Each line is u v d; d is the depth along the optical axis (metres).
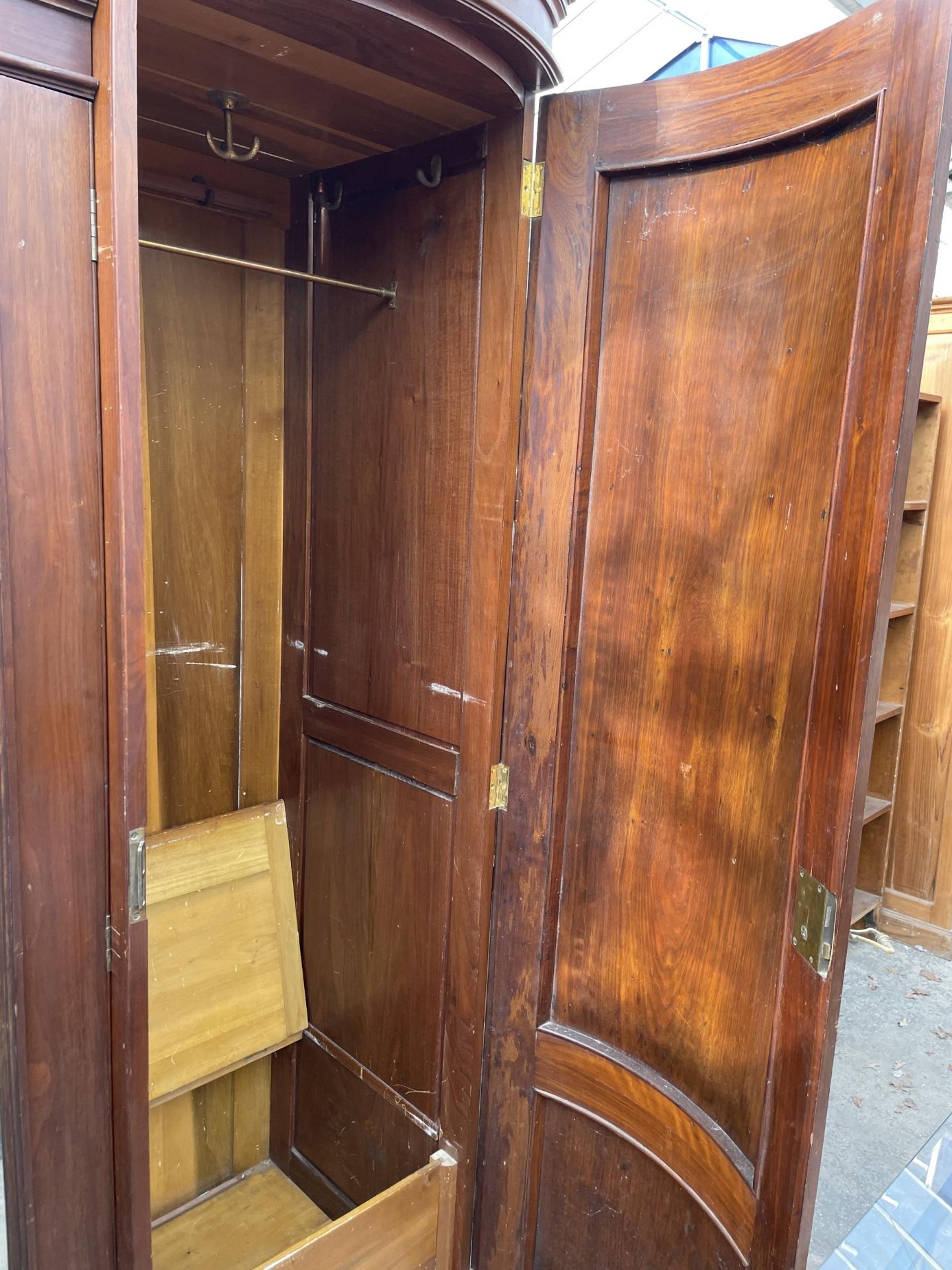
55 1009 1.00
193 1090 1.73
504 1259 1.50
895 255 0.85
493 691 1.35
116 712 0.97
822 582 0.98
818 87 0.97
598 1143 1.38
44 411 0.90
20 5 0.83
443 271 1.34
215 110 1.25
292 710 1.71
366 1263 1.36
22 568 0.91
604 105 1.17
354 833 1.62
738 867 1.13
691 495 1.16
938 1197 1.79
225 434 1.58
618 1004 1.33
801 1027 0.98
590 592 1.30
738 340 1.09
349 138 1.35
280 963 1.70
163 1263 1.62
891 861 2.91
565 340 1.25
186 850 1.57
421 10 1.00
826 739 0.95
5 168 0.84
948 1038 2.36
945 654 2.72
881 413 0.87
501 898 1.42
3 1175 1.01
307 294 1.57
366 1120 1.66
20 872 0.95
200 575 1.58
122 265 0.88
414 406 1.41
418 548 1.43
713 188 1.11
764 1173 1.04
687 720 1.19
